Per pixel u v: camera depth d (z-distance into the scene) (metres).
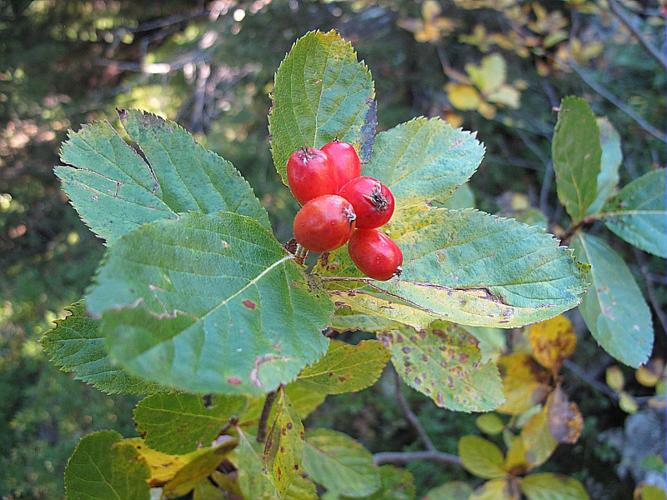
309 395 0.19
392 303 0.11
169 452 0.16
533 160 0.69
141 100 0.86
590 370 0.59
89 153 0.12
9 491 0.42
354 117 0.13
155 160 0.12
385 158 0.14
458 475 0.52
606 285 0.19
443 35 0.61
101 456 0.16
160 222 0.09
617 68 0.66
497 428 0.27
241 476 0.15
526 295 0.11
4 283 0.68
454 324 0.16
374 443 0.56
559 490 0.25
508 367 0.23
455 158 0.14
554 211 0.65
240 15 0.78
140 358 0.08
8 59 0.80
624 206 0.20
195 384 0.08
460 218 0.12
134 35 1.00
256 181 0.67
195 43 0.90
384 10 0.75
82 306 0.14
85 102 0.83
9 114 0.78
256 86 0.77
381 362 0.16
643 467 0.37
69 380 0.49
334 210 0.10
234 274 0.10
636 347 0.18
